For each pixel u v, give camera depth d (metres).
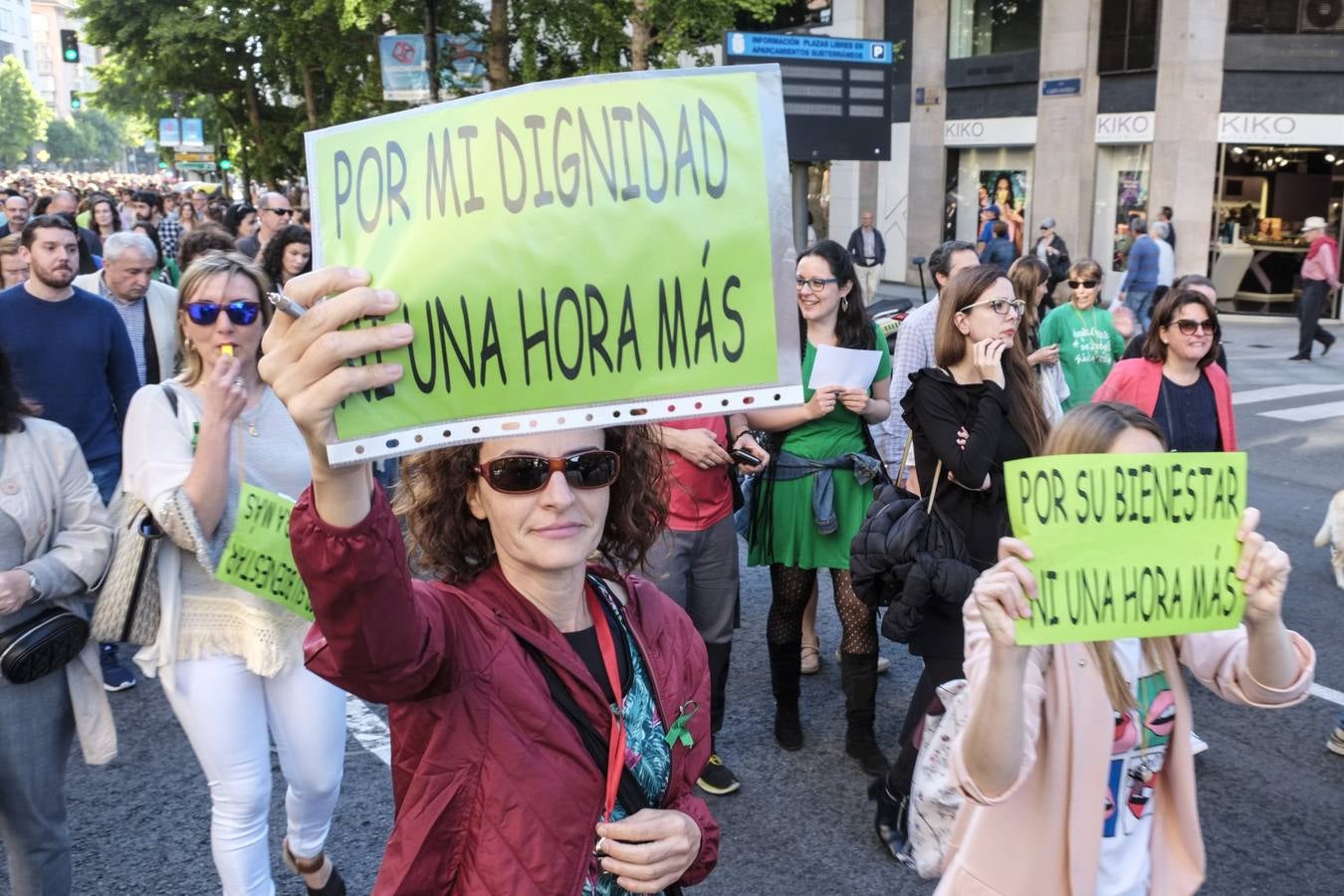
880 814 3.93
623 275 1.60
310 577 1.49
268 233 9.27
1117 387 5.11
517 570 1.82
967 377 3.83
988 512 3.71
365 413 1.50
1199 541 2.03
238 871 3.04
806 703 5.16
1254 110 20.45
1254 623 2.13
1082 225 23.02
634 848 1.69
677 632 1.96
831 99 12.65
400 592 1.53
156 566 2.98
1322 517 8.36
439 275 1.55
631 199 1.60
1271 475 9.68
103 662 5.38
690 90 1.62
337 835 4.05
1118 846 2.28
